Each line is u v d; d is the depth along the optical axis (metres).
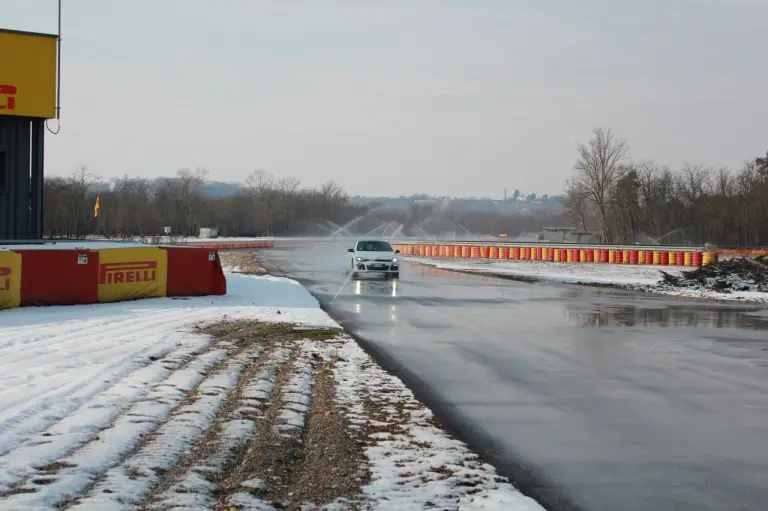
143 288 19.81
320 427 7.46
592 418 8.26
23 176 23.39
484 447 7.09
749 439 7.46
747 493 5.87
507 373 10.80
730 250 59.28
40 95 23.12
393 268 31.30
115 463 6.04
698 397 9.36
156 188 129.50
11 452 6.20
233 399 8.51
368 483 5.81
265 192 138.25
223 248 70.56
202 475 5.76
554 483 6.08
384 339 14.02
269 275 31.31
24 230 23.44
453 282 29.41
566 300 22.38
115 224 94.81
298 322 15.92
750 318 18.20
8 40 22.70
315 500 5.39
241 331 14.36
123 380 9.31
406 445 6.92
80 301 18.27
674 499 5.72
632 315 18.61
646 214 96.12
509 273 35.03
